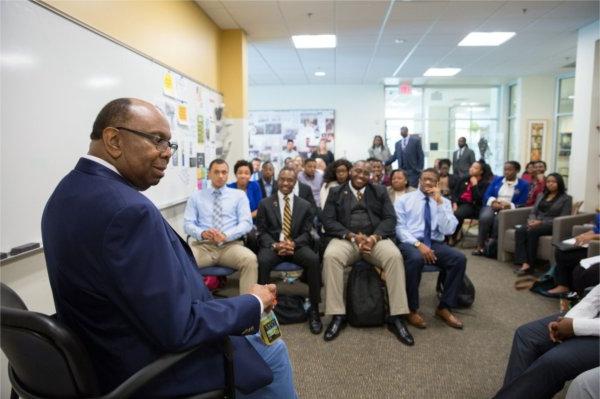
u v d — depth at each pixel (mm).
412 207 2842
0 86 1481
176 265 889
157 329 833
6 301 872
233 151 4969
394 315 2490
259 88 8984
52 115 1769
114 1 2352
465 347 2307
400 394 1850
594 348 1342
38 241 1677
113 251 817
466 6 4227
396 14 4441
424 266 2672
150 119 964
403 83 8750
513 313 2803
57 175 1802
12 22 1536
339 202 2896
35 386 881
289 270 2723
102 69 2176
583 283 2439
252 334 1149
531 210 4172
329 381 1965
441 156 9117
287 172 2930
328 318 2758
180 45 3479
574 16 4574
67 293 875
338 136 8992
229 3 4012
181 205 3389
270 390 1230
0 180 1484
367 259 2781
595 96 4801
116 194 863
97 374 907
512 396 1393
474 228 6262
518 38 5418
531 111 8180
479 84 8898
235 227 2836
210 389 968
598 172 4863
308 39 5402
